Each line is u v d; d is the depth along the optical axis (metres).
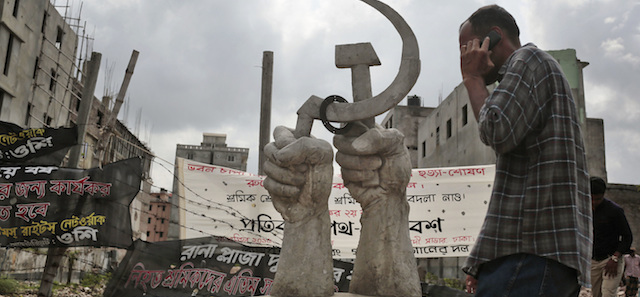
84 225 6.93
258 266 7.37
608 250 5.52
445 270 18.55
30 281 14.84
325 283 3.38
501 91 1.85
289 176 3.41
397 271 3.44
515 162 1.93
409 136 28.27
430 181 8.30
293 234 3.46
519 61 1.92
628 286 8.52
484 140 1.90
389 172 3.52
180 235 7.86
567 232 1.75
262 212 8.03
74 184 7.02
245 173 8.17
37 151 7.40
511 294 1.80
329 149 3.44
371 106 3.45
